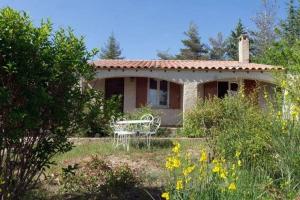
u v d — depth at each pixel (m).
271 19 51.50
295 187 6.68
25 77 6.00
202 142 13.01
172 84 23.27
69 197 7.98
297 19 31.81
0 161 6.35
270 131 7.75
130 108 23.22
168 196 5.45
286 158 7.02
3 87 5.75
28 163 6.62
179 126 21.70
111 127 14.77
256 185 6.02
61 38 6.68
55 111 6.50
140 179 8.93
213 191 5.62
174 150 5.86
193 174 6.18
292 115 7.62
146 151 13.10
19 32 6.03
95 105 7.07
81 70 6.84
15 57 6.00
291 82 10.03
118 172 8.80
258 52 53.84
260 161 7.48
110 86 23.36
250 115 9.41
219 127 9.92
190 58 72.69
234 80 22.64
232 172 5.91
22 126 6.05
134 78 23.28
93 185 8.41
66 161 11.18
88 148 13.70
